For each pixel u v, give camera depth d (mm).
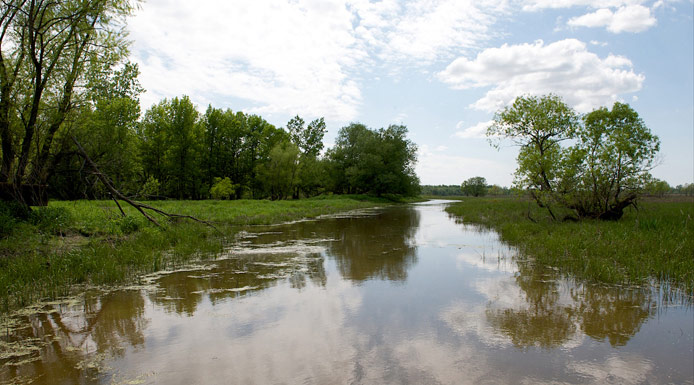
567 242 10312
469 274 8078
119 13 12461
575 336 4867
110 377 3941
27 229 10258
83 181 13492
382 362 4207
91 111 14031
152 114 42750
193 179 46281
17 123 11883
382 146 54750
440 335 4926
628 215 17438
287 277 7926
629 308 5852
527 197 18328
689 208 22281
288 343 4719
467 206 35000
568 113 18734
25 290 6691
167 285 7324
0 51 11047
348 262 9367
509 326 5203
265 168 50500
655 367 4059
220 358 4336
